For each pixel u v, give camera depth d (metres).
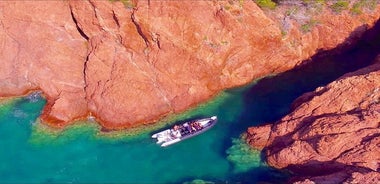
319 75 65.62
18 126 60.47
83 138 58.34
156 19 58.81
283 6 66.69
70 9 61.88
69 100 60.97
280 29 65.31
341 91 53.91
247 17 62.34
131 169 54.78
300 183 47.56
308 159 50.62
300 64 66.81
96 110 60.28
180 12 59.09
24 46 63.81
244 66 64.19
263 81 65.25
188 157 55.78
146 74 60.47
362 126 49.91
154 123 59.66
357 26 68.69
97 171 54.72
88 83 61.28
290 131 54.16
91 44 61.97
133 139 57.91
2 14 63.00
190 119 60.12
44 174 54.72
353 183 44.50
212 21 60.50
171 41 59.53
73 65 63.00
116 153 56.53
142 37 60.34
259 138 55.47
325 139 49.78
